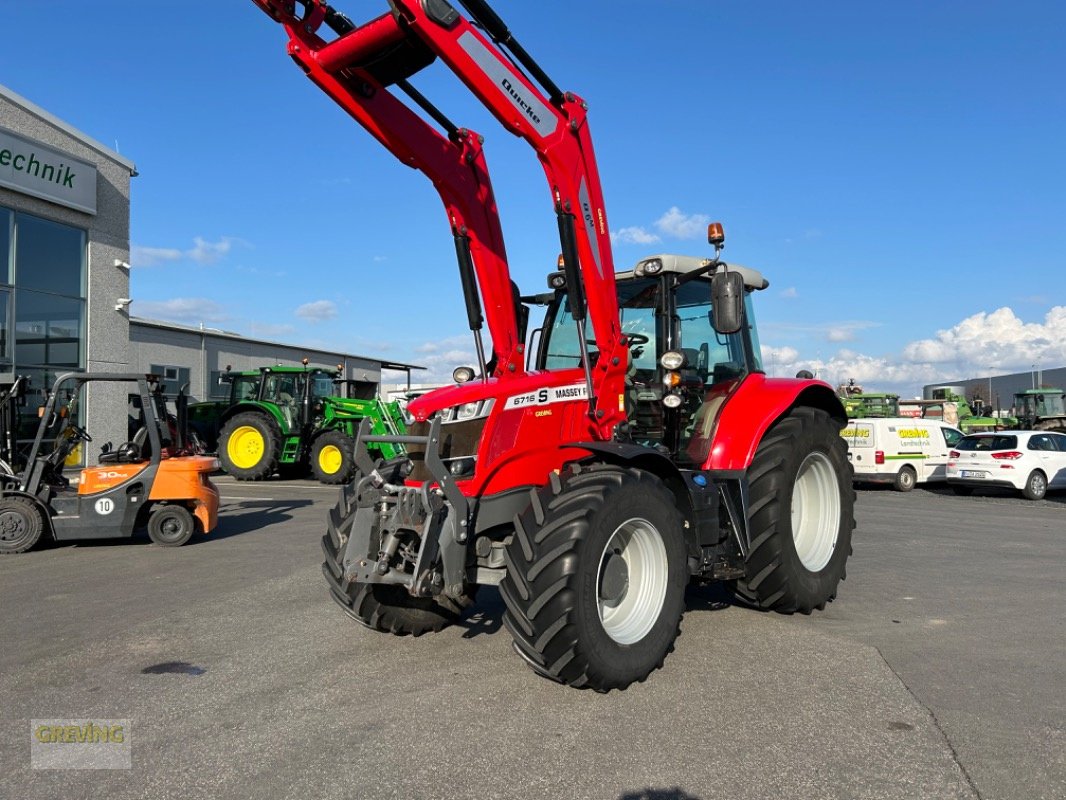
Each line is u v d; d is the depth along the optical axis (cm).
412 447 450
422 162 480
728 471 545
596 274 492
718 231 532
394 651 491
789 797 306
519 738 360
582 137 478
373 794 309
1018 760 339
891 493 1753
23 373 1462
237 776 326
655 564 448
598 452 445
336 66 429
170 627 554
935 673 451
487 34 431
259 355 3244
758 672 450
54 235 1534
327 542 493
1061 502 1550
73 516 877
